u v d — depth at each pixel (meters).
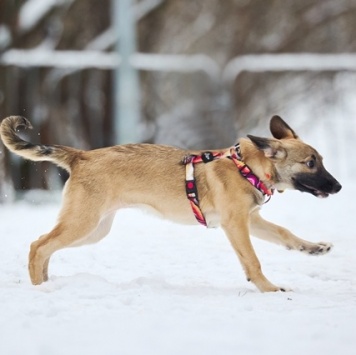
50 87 23.17
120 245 13.37
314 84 28.44
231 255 12.63
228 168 10.73
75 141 25.14
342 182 23.64
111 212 11.23
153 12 29.27
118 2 22.69
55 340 7.54
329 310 8.92
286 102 29.02
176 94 28.09
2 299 9.34
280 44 34.06
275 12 34.12
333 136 26.77
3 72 21.80
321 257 12.53
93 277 10.18
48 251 10.58
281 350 7.15
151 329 7.91
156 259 12.38
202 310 8.81
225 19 34.91
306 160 10.76
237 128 26.88
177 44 35.53
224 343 7.38
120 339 7.55
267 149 10.60
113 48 26.22
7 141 11.03
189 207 10.98
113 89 24.72
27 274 11.27
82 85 25.09
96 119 25.34
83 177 10.80
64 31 27.94
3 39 22.44
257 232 11.22
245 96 28.14
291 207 18.25
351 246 13.38
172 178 10.92
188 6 35.25
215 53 35.16
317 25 33.72
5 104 21.77
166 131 27.12
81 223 10.67
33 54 22.27
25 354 7.11
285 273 11.48
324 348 7.20
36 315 8.62
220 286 10.66
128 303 9.20
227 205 10.66
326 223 15.73
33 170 21.42
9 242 13.56
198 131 26.08
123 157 10.95
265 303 9.30
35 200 20.88
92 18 28.53
